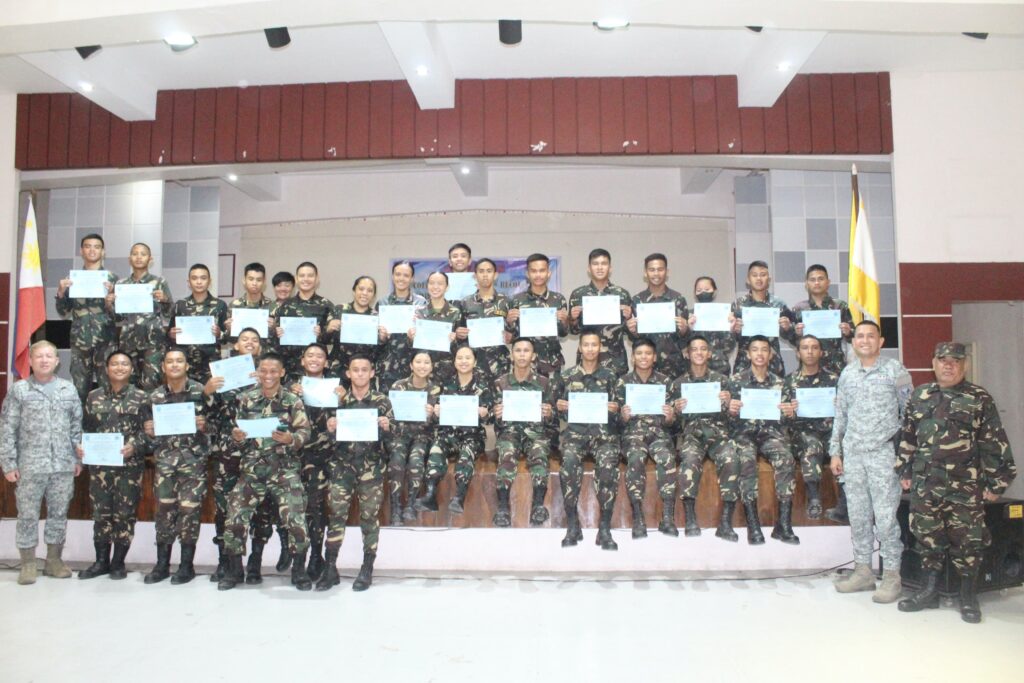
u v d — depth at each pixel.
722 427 4.79
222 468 4.67
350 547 4.91
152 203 7.18
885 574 4.18
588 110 6.21
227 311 5.56
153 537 5.04
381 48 5.70
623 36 5.48
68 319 7.26
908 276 6.06
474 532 4.85
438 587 4.43
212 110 6.47
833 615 3.89
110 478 4.62
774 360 5.45
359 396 4.55
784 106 6.17
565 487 4.48
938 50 5.74
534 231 8.83
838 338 5.23
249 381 4.56
